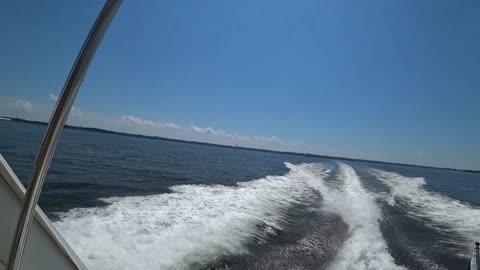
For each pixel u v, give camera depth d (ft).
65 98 2.62
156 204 24.16
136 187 32.89
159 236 16.49
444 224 26.99
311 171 68.74
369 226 23.00
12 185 3.90
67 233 15.76
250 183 43.50
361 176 63.93
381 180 58.95
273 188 39.42
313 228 21.90
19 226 2.77
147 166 55.16
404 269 16.16
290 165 90.84
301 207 28.89
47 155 2.69
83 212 20.33
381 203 33.94
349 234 20.95
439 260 18.03
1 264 3.79
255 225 21.03
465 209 34.53
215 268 14.07
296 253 16.90
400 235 21.95
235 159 108.27
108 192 28.94
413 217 28.99
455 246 20.68
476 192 63.67
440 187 63.67
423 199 39.99
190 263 14.05
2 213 3.83
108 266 12.80
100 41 2.63
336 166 91.25
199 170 57.47
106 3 2.58
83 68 2.60
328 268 15.37
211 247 16.05
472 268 15.33
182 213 21.75
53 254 4.57
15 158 44.83
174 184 37.32
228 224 20.24
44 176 2.77
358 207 29.66
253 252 16.33
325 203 31.24
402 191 44.80
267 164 94.07
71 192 27.48
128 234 16.40
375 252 17.92
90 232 16.21
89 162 52.21
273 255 16.31
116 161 58.49
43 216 4.53
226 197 30.07
